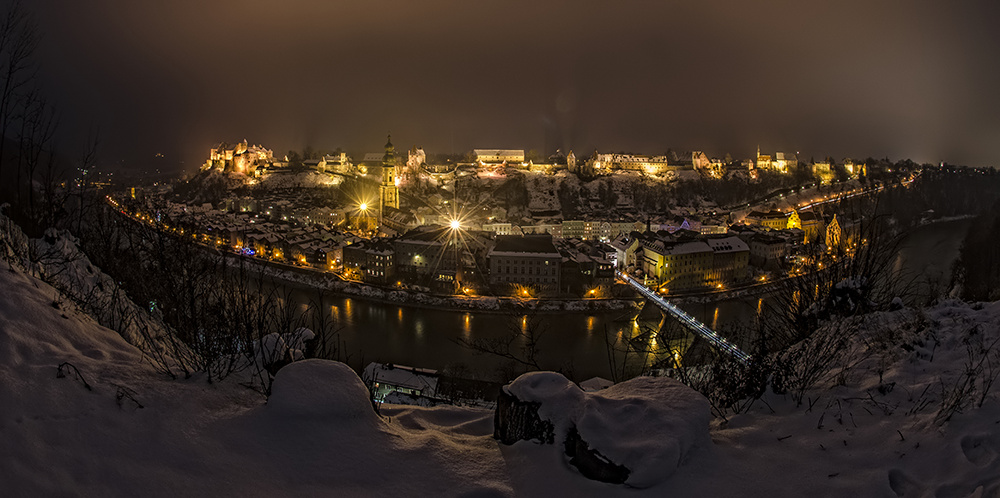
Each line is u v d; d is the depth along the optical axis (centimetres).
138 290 1276
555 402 631
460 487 534
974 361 775
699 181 17462
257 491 482
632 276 7512
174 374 692
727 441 644
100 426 509
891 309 1088
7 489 396
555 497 537
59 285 932
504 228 11588
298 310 5228
